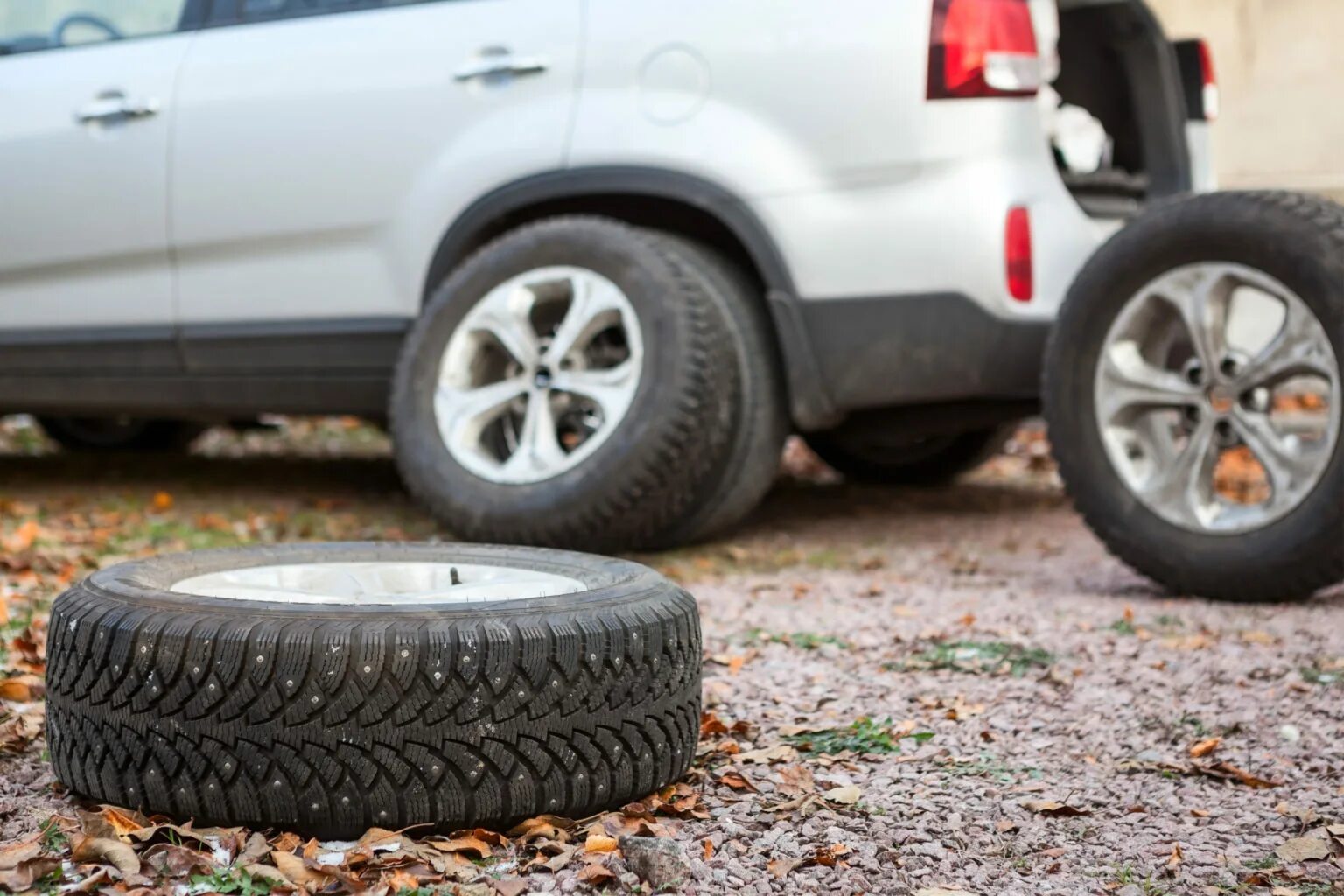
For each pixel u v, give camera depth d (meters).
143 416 5.57
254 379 5.14
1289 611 3.74
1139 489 3.94
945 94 4.12
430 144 4.74
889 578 4.30
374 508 5.48
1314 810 2.37
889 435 4.73
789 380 4.40
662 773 2.34
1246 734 2.79
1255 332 4.46
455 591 2.62
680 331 4.28
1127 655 3.34
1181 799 2.45
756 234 4.34
